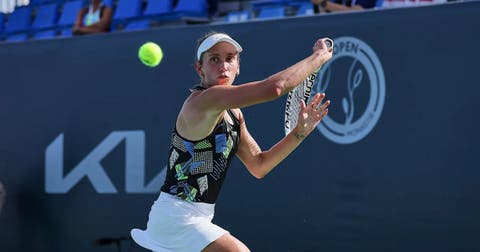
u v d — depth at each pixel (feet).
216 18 76.48
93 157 63.26
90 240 63.00
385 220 49.90
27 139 66.95
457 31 47.62
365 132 50.78
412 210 48.91
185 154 34.96
